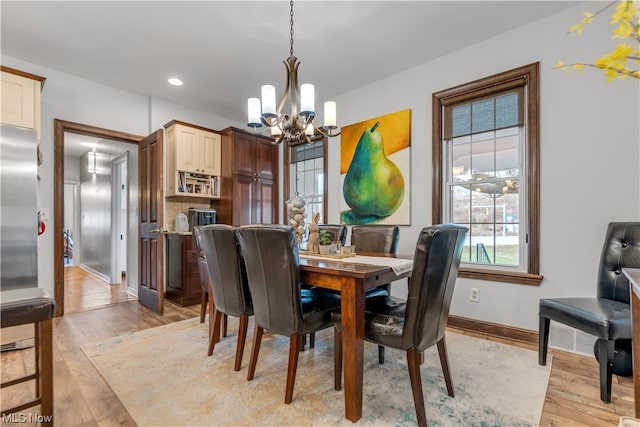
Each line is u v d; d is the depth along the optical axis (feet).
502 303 8.80
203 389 6.02
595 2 7.56
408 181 10.84
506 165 9.12
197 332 9.12
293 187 15.33
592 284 7.52
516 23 8.41
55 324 9.87
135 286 14.11
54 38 8.84
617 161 7.27
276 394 5.85
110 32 8.58
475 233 9.71
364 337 5.40
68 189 26.09
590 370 6.73
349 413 5.09
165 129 13.29
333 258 7.06
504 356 7.47
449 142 10.27
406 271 6.13
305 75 11.28
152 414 5.26
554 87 8.07
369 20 8.20
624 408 5.37
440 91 10.09
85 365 7.01
